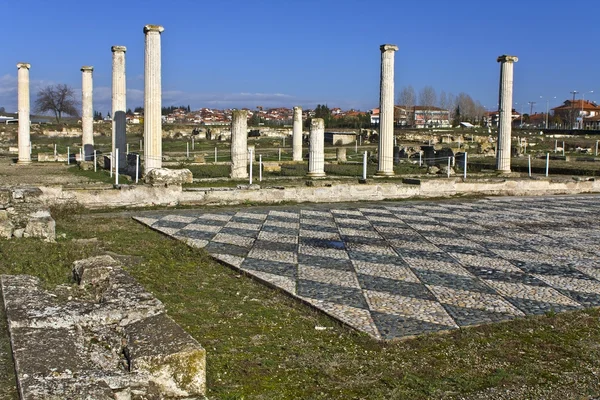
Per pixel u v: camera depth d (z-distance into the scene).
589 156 47.94
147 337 4.99
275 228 14.66
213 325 7.22
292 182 24.44
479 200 21.83
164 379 4.62
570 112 118.88
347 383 5.70
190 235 13.41
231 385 5.52
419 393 5.54
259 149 54.78
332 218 16.59
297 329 7.25
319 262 10.88
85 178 27.62
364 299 8.53
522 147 54.81
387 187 21.66
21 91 37.91
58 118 99.00
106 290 6.25
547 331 7.42
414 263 10.96
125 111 30.78
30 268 8.66
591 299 8.87
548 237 13.92
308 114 139.12
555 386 5.79
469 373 6.05
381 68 26.47
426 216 17.23
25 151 38.41
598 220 16.77
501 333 7.30
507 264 11.03
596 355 6.65
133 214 16.94
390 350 6.61
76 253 10.09
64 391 3.97
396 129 83.44
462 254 11.85
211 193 19.11
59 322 5.21
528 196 23.45
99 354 4.79
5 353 5.00
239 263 10.61
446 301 8.55
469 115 116.50
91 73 38.72
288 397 5.34
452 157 35.53
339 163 39.41
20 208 12.93
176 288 8.91
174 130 82.75
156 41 23.06
